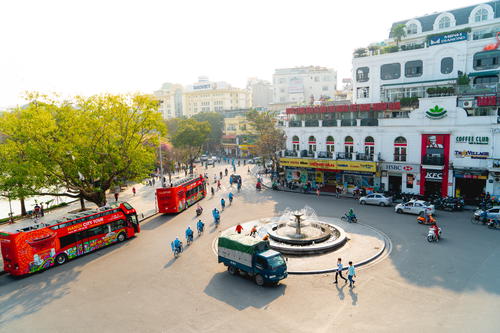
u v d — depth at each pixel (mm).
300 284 17281
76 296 17078
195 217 31969
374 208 32406
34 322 14711
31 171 25422
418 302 14961
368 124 37250
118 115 30391
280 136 48062
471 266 18453
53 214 36969
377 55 42531
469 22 40875
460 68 37094
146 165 35562
